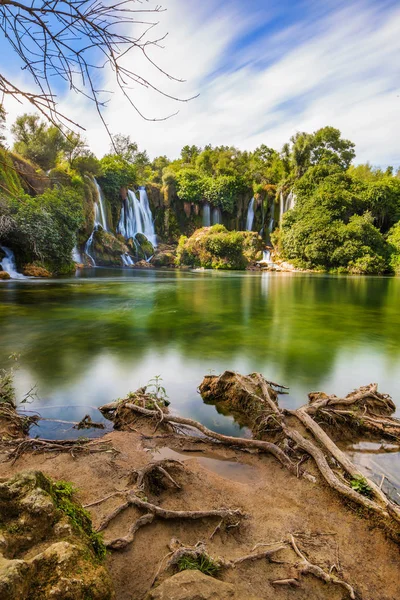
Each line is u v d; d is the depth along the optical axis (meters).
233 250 47.72
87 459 3.54
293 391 5.93
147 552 2.27
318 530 2.64
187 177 56.62
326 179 51.09
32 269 28.48
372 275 41.22
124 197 48.94
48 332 10.02
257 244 52.22
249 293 21.27
